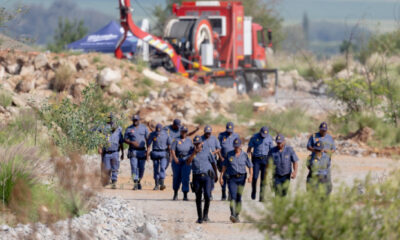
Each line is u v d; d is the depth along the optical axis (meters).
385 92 96.75
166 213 43.12
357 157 77.44
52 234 33.59
